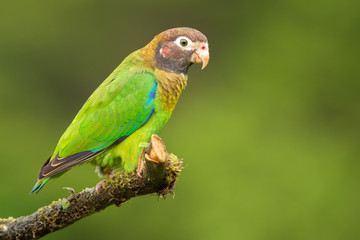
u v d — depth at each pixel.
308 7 19.50
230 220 14.83
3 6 20.39
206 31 21.31
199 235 14.68
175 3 21.14
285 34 19.25
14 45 20.53
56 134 19.36
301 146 17.14
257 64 19.14
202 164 16.17
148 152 6.11
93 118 7.83
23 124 19.17
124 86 7.91
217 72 20.42
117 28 21.17
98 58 21.09
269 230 14.88
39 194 14.52
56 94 20.62
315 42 18.95
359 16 19.03
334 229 15.29
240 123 17.53
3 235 6.71
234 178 15.80
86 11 21.06
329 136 17.78
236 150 16.66
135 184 6.49
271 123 17.80
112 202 6.66
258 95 18.52
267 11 20.41
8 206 14.48
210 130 17.39
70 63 21.03
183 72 8.30
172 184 6.41
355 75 18.66
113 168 8.16
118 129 7.82
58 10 20.75
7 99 19.78
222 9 21.20
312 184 16.03
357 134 17.92
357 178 16.56
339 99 18.55
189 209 15.11
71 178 14.84
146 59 8.16
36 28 20.62
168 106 8.10
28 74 20.52
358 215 15.66
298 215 15.34
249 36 20.12
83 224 14.39
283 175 16.16
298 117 18.11
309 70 18.70
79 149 7.74
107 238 14.57
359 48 18.75
